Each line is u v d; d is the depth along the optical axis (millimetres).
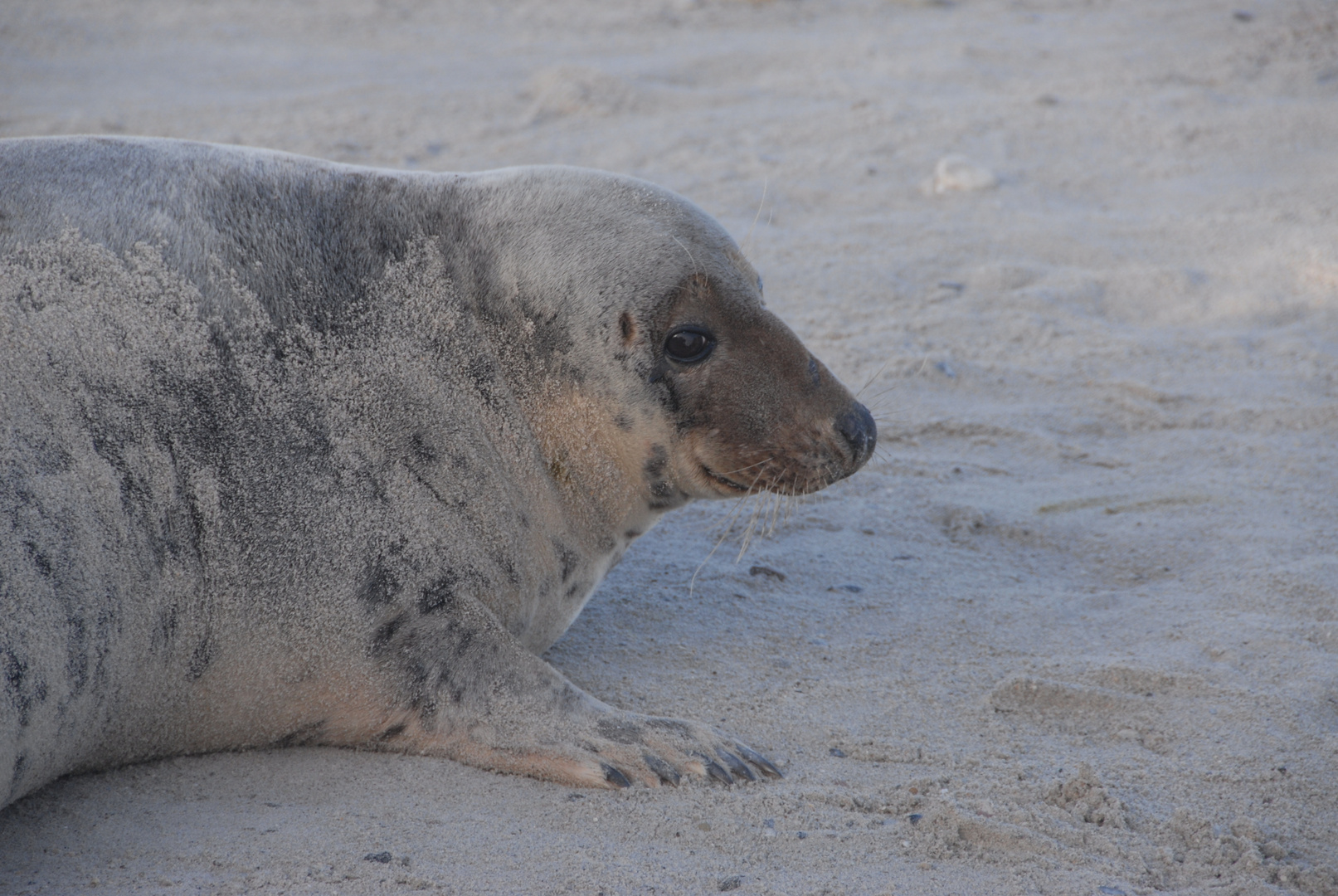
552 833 10578
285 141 33062
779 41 44719
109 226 11344
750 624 14680
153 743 11562
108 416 10766
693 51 43594
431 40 46500
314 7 50812
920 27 46812
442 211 12789
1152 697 12805
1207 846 10516
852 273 25344
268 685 11570
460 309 12562
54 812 10797
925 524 17281
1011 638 14289
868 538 16906
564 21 49250
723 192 29656
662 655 13922
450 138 34031
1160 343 22812
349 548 11578
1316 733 12070
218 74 40719
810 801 11102
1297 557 15641
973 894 9805
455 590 11992
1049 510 17547
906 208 29219
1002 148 32875
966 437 19719
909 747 12031
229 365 11422
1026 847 10445
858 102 36531
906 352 21891
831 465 12938
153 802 11008
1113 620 14633
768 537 16953
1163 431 19812
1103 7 49344
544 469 12859
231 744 11883
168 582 10945
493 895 9633
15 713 9938
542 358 12617
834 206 29359
